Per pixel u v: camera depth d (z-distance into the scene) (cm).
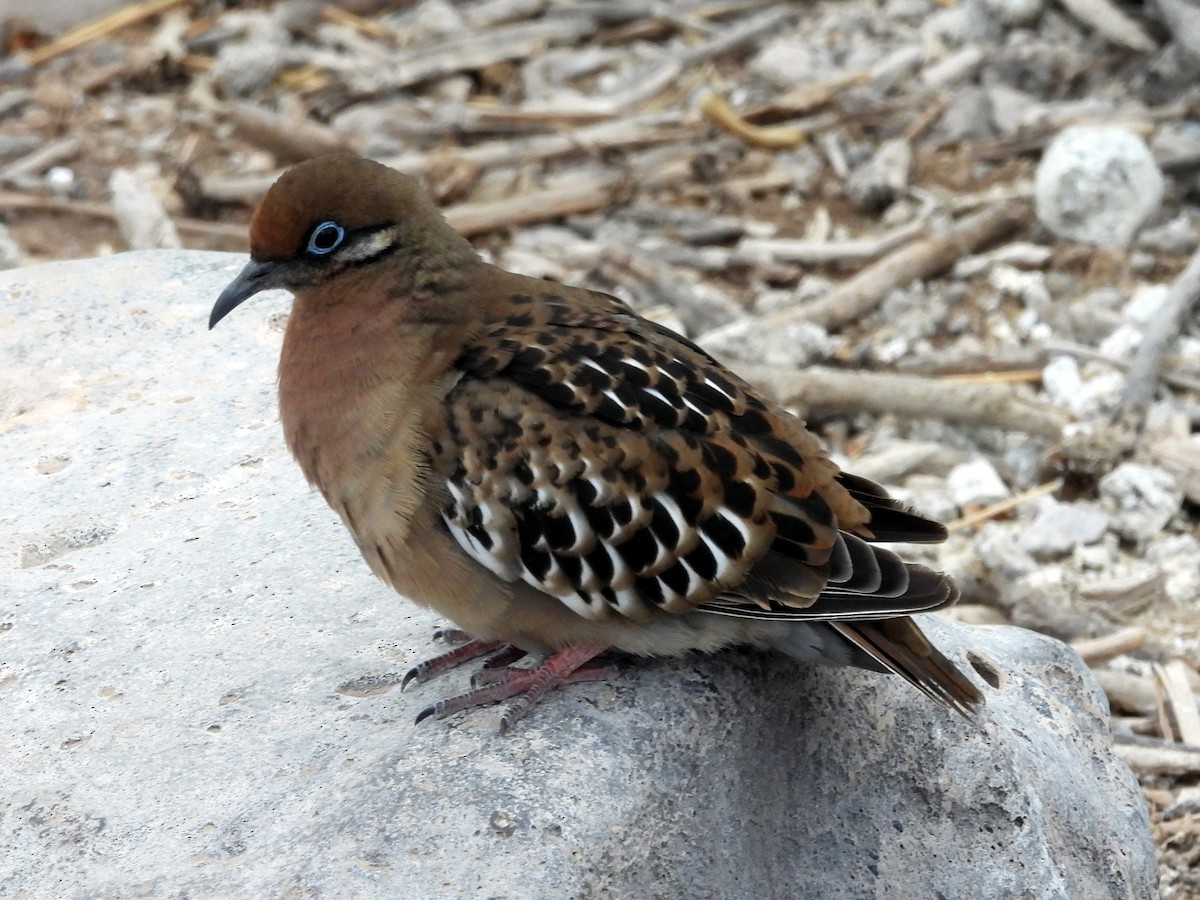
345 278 682
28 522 814
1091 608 1053
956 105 1523
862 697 711
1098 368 1245
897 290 1338
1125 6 1552
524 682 665
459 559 661
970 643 796
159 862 610
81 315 977
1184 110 1453
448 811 609
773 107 1544
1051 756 746
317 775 642
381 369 670
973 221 1373
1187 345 1245
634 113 1574
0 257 1380
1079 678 809
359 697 689
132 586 766
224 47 1712
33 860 619
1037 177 1378
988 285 1342
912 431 1211
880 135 1516
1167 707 975
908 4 1678
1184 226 1377
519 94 1611
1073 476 1153
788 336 1267
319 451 686
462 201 1483
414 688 691
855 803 706
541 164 1516
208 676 705
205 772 650
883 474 1170
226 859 607
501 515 643
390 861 593
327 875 589
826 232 1416
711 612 650
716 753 663
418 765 630
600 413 641
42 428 888
